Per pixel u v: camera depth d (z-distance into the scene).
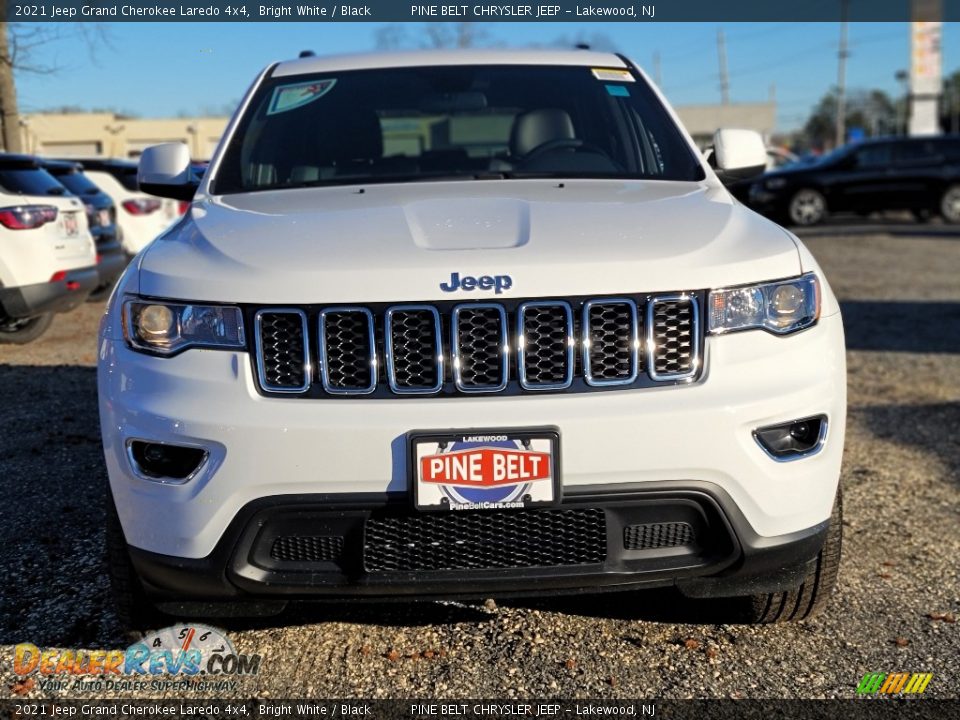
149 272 2.62
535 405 2.41
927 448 5.00
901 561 3.54
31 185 7.57
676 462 2.42
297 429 2.38
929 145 20.22
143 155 3.69
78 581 3.37
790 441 2.54
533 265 2.47
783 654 2.88
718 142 3.81
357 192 3.28
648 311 2.47
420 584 2.44
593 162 3.69
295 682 2.75
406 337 2.45
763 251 2.63
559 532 2.46
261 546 2.45
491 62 4.14
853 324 9.12
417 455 2.37
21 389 6.25
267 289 2.46
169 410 2.44
